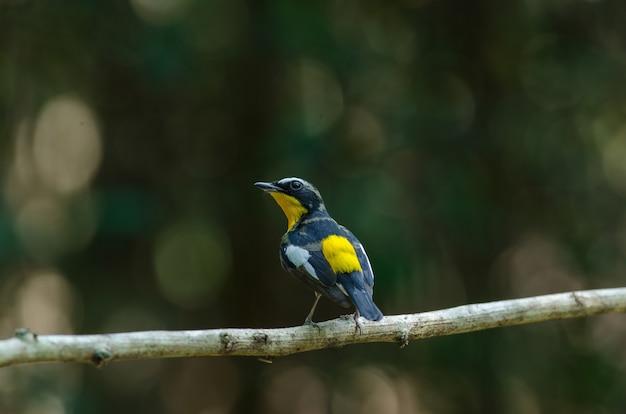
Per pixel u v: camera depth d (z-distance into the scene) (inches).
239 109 558.6
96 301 572.4
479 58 574.6
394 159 557.0
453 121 565.6
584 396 555.5
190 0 544.4
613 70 568.4
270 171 530.3
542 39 576.1
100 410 567.8
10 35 534.9
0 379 515.8
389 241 505.4
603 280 577.6
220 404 620.1
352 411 595.5
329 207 507.5
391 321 268.5
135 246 570.9
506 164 573.0
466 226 552.4
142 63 518.6
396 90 564.7
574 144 572.1
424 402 578.6
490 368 557.6
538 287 592.1
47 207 593.0
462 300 575.2
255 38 527.5
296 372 599.5
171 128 581.0
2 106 554.6
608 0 578.6
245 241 564.7
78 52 538.3
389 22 571.8
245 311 576.4
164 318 602.9
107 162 590.6
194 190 565.6
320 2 525.3
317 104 568.7
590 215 576.1
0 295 566.3
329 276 283.9
